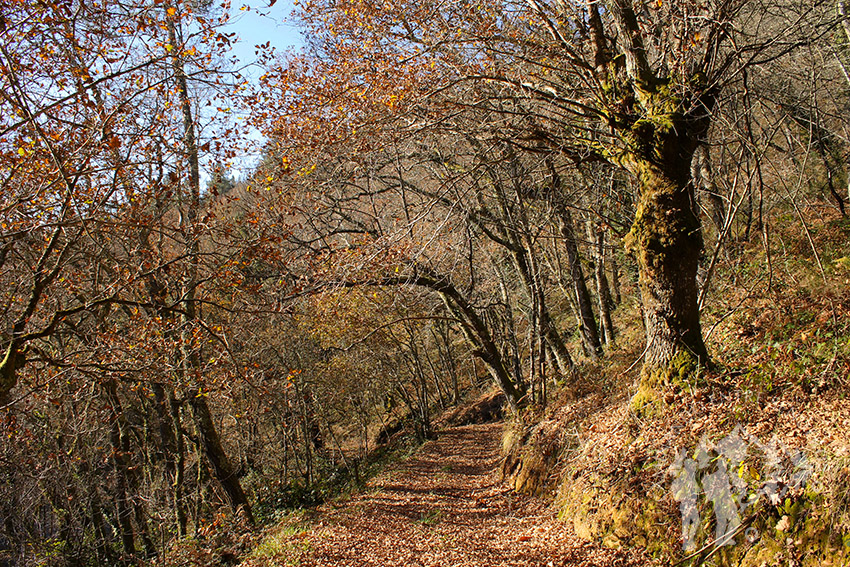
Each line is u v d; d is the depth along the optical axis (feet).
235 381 38.09
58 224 23.54
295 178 39.14
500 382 52.42
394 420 110.73
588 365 48.85
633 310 59.47
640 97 28.04
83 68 25.18
